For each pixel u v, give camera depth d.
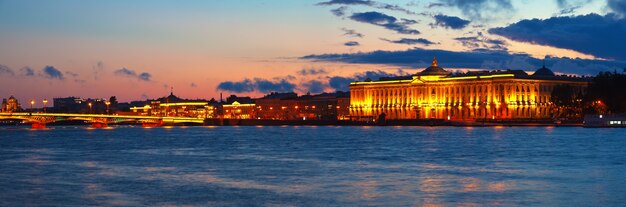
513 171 130.38
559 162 147.88
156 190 106.50
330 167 140.00
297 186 110.44
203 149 199.12
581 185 110.38
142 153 182.25
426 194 101.69
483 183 113.06
